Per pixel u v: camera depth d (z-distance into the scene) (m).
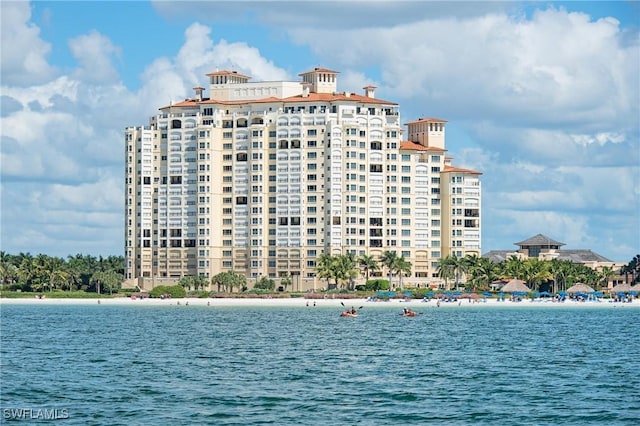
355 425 94.94
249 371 132.75
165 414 99.44
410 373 131.00
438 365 140.88
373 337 191.75
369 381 122.75
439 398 109.31
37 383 119.38
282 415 99.19
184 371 132.38
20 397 108.94
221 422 95.88
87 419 96.81
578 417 99.06
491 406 104.50
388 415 99.56
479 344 176.25
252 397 109.44
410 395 111.19
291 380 123.31
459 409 102.75
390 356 153.75
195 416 98.50
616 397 110.56
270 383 120.50
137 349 164.75
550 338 191.25
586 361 147.25
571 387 117.94
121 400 107.06
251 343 177.25
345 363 143.38
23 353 157.00
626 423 96.44
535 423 96.31
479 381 123.06
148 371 132.12
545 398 109.69
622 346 173.75
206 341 181.88
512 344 176.62
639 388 117.31
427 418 98.19
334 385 119.06
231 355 154.75
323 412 100.88
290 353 158.38
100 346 170.75
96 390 113.88
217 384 119.31
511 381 123.12
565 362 145.75
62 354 155.50
